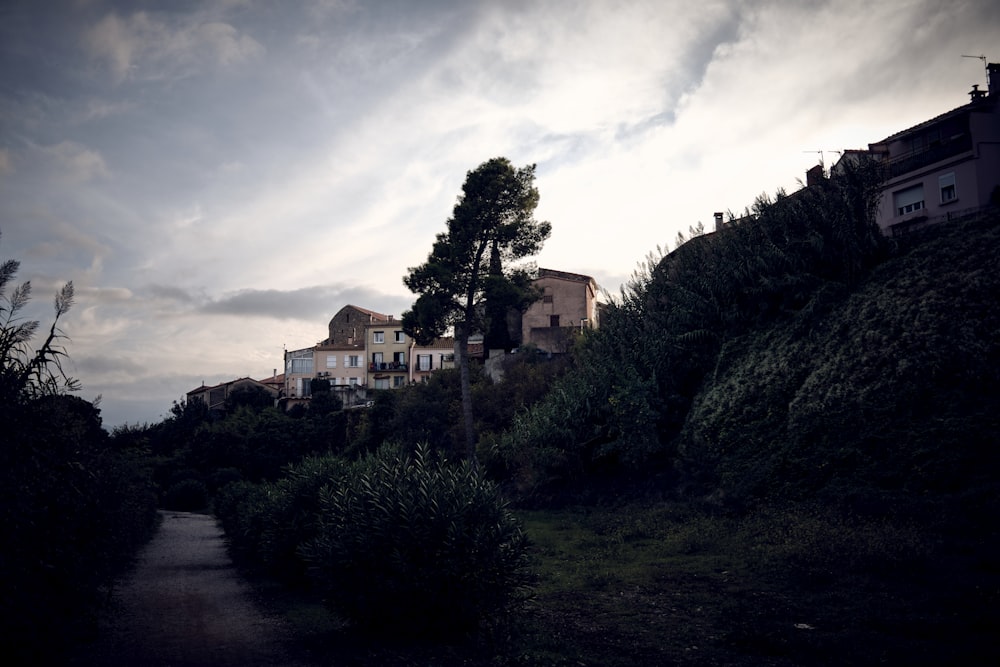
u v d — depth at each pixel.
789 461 18.92
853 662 6.74
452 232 35.84
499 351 52.16
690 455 22.20
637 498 22.64
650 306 30.59
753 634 7.87
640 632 8.51
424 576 8.00
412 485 8.82
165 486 58.66
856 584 10.27
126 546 18.22
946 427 16.86
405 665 7.04
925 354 19.45
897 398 18.81
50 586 6.96
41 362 6.75
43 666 6.72
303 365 85.00
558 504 24.92
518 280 35.78
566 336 50.16
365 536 8.32
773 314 26.58
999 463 14.95
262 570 15.77
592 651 7.62
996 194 31.36
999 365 17.77
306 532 12.76
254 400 82.06
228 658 7.36
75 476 7.46
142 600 11.97
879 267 25.06
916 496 14.98
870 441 17.88
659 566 13.31
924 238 26.22
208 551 23.23
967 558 11.03
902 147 39.19
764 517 16.52
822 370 21.58
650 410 24.53
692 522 17.56
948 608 8.52
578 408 26.88
